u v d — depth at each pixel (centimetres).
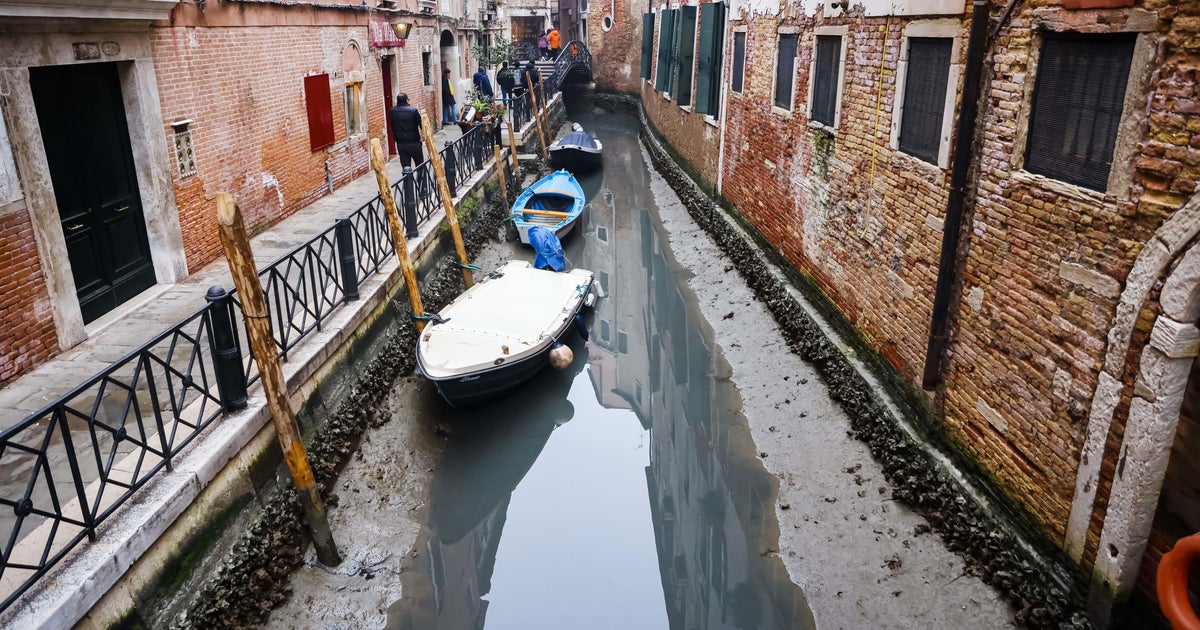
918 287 571
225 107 817
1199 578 346
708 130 1363
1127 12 352
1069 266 400
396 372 759
